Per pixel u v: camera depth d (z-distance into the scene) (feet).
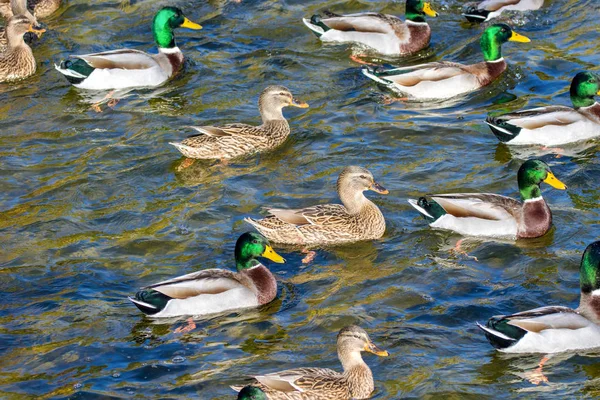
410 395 42.75
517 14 84.79
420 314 48.80
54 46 83.15
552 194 60.29
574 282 51.16
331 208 56.59
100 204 60.75
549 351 44.96
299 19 86.84
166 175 64.08
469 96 73.92
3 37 82.74
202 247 55.47
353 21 82.17
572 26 82.99
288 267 53.72
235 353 45.93
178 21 77.41
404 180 62.39
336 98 74.18
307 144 67.67
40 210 60.08
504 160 64.34
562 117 66.08
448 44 82.33
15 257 55.01
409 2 80.48
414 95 74.13
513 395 42.63
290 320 48.55
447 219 56.34
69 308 49.93
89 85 76.02
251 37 84.12
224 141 65.57
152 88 76.54
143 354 46.03
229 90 75.72
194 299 48.57
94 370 44.93
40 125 71.10
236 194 61.31
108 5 89.45
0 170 64.75
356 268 53.31
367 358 45.44
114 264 54.08
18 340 47.42
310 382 41.70
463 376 43.93
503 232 55.67
